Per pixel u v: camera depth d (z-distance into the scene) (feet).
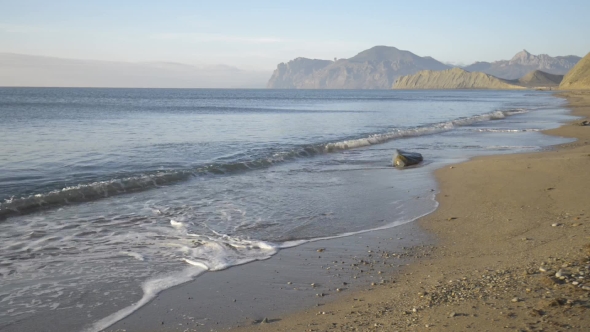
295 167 53.93
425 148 70.95
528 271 19.70
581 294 16.63
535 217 30.01
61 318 17.17
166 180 44.37
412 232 28.45
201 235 27.61
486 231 27.84
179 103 254.06
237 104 252.62
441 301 17.34
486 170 48.01
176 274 21.58
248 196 38.42
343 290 19.65
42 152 59.67
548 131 91.76
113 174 46.44
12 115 133.18
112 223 30.12
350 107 221.87
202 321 16.90
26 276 21.13
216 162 54.39
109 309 17.93
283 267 22.53
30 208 33.32
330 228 29.40
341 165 55.42
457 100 329.72
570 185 38.63
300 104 260.01
